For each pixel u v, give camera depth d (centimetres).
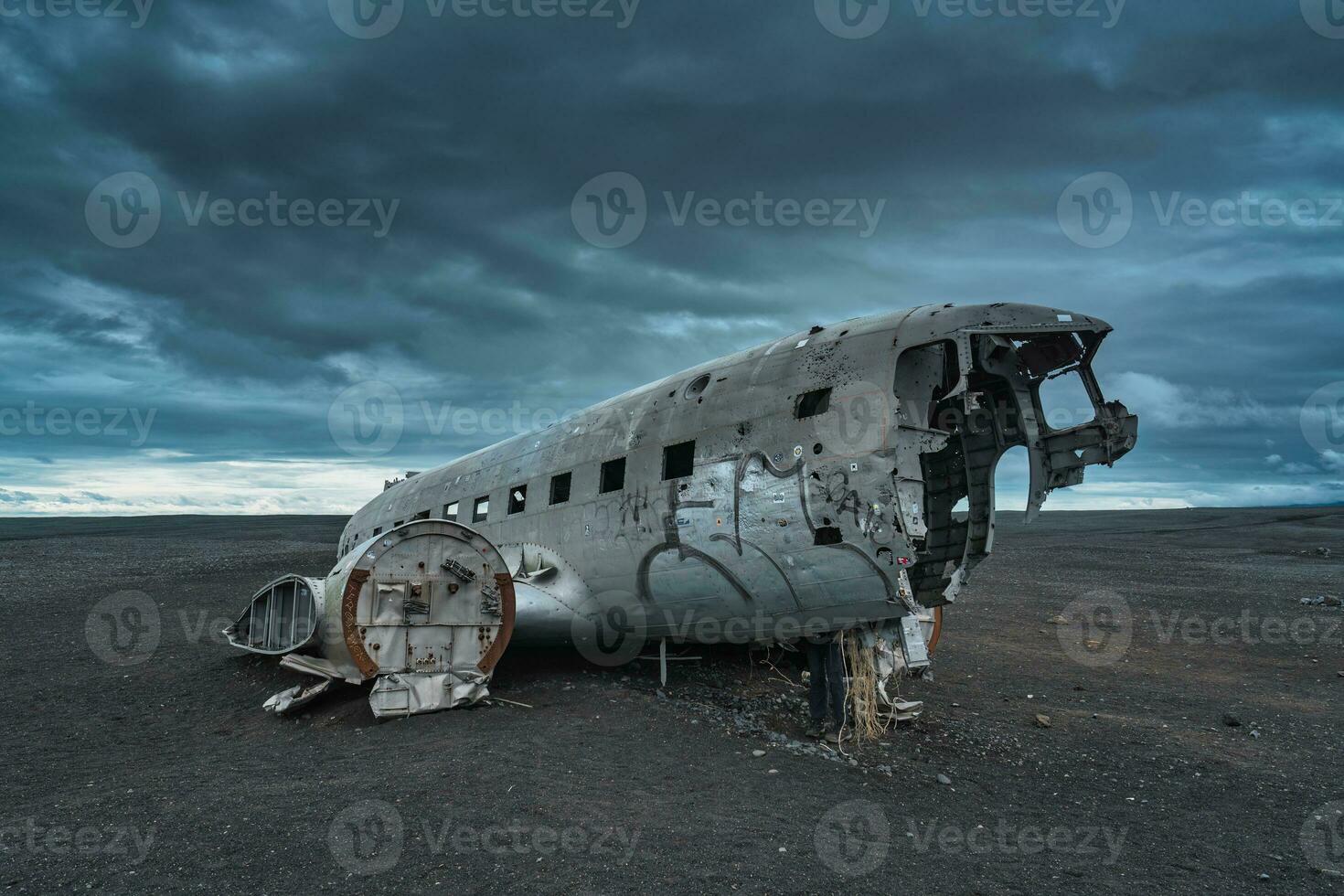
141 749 671
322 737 680
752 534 730
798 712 784
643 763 599
